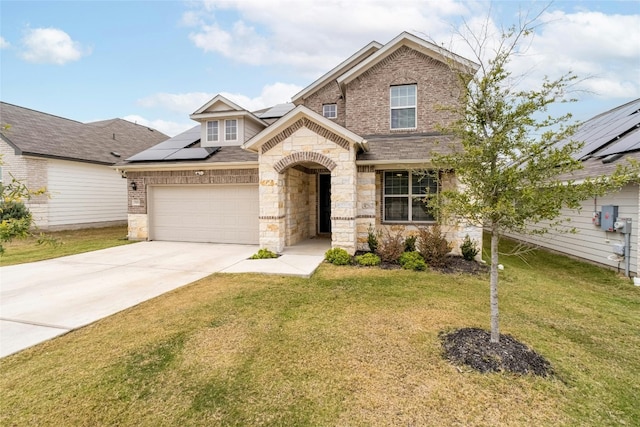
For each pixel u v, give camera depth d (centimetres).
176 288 698
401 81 1207
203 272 838
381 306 587
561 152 370
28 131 1680
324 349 428
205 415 305
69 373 371
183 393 337
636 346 447
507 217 393
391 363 393
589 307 600
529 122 390
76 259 1005
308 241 1307
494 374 367
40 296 644
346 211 998
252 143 1051
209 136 1477
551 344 446
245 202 1299
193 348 431
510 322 520
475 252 970
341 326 500
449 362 395
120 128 2419
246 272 828
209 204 1338
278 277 786
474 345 428
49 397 329
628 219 843
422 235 938
